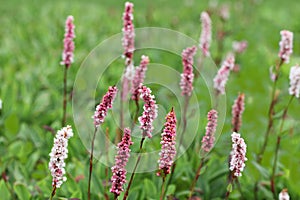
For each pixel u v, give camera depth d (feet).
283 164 3.59
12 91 4.03
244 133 3.86
